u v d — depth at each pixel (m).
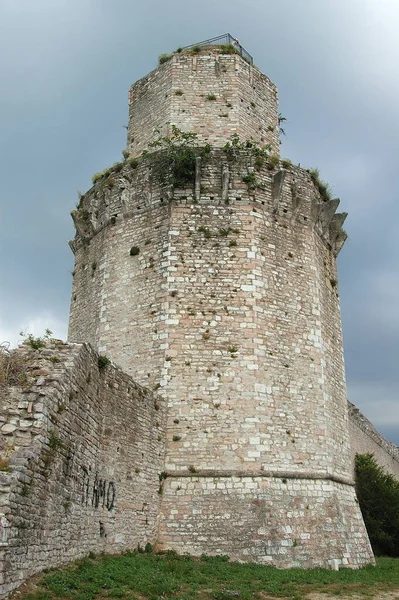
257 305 19.44
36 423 10.76
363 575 16.39
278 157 23.28
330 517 18.00
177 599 11.06
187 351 18.73
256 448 17.66
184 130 23.25
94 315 21.47
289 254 20.98
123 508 15.02
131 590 11.10
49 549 10.84
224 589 12.49
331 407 20.25
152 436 17.08
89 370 13.59
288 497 17.42
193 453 17.58
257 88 24.84
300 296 20.62
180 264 19.81
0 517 8.88
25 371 11.83
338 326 22.80
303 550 16.81
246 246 20.09
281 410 18.56
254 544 16.30
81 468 12.77
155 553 15.98
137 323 19.77
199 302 19.33
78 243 24.28
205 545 16.36
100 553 13.63
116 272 21.12
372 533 30.42
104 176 23.30
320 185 23.41
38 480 10.38
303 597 12.80
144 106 24.94
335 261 24.25
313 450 18.70
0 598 8.65
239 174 21.06
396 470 51.38
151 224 20.92
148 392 17.22
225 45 24.78
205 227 20.31
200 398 18.19
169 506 16.89
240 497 16.94
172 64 24.33
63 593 9.77
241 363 18.58
